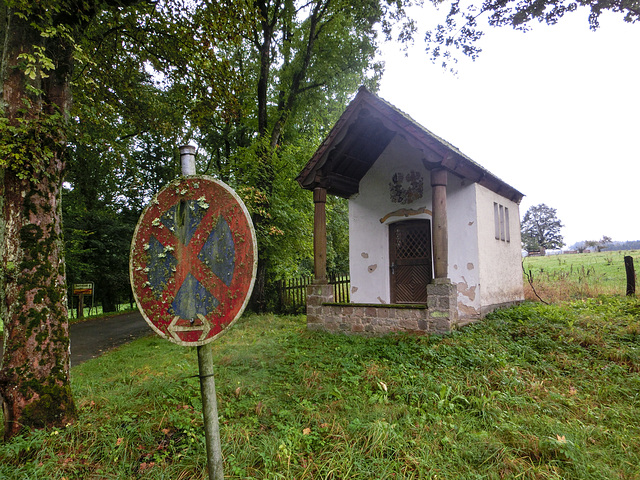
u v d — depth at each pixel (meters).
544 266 22.34
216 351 7.00
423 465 2.86
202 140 16.34
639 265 18.17
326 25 13.32
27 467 2.85
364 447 3.09
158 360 6.70
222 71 7.32
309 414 3.74
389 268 9.30
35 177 3.74
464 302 8.09
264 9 12.00
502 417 3.72
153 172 18.09
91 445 3.16
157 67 7.59
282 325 9.94
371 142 8.96
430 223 8.82
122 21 6.70
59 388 3.69
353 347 6.30
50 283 3.79
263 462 2.97
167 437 3.36
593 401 4.20
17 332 3.60
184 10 6.61
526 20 8.45
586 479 2.76
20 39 3.79
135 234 2.36
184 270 2.23
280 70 14.33
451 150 6.62
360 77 14.65
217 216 2.20
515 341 6.23
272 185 12.58
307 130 16.34
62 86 4.07
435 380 4.59
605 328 6.57
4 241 3.69
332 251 20.11
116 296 19.38
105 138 7.68
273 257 12.97
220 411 3.92
